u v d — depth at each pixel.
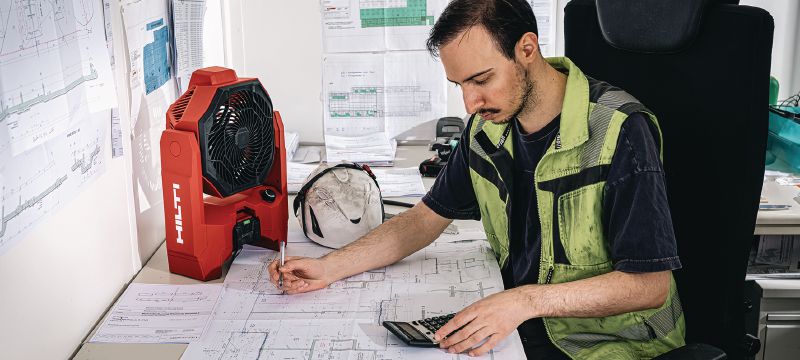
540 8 2.27
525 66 1.27
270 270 1.37
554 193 1.33
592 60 1.51
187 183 1.34
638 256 1.23
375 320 1.24
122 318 1.26
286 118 2.37
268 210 1.49
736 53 1.29
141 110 1.51
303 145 2.37
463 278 1.40
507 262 1.47
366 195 1.54
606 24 1.43
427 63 2.29
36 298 1.10
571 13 1.52
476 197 1.51
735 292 1.38
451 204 1.52
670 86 1.39
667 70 1.39
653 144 1.26
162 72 1.64
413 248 1.48
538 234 1.39
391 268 1.45
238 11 2.27
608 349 1.32
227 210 1.44
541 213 1.36
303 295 1.34
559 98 1.34
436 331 1.18
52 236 1.14
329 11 2.26
